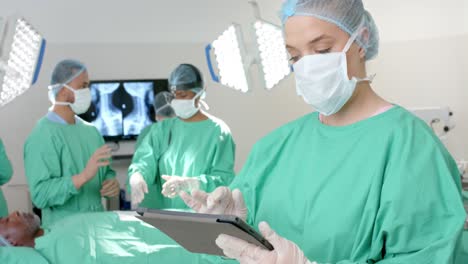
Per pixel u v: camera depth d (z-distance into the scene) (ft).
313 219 4.19
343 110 4.45
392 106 4.29
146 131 13.35
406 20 16.78
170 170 10.23
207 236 3.65
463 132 16.24
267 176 4.78
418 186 3.76
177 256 6.89
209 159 10.11
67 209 9.59
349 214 4.01
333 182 4.19
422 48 16.67
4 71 7.72
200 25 16.84
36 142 9.37
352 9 4.22
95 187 9.97
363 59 4.48
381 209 3.82
